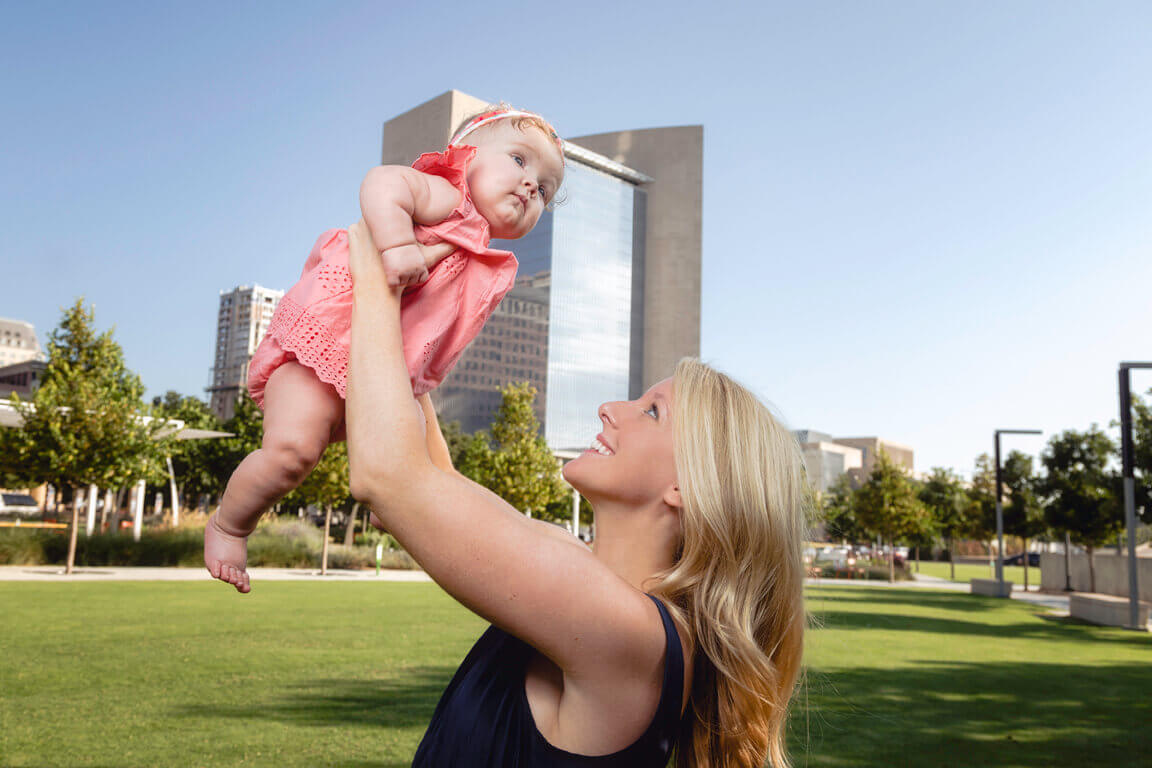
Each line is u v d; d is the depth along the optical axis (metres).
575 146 105.44
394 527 1.10
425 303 1.47
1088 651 12.95
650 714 1.16
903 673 9.80
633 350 110.12
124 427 20.64
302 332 1.37
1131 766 5.68
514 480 32.41
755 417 1.45
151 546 24.41
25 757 5.06
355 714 6.40
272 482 1.38
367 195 1.29
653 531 1.42
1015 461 36.28
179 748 5.33
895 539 39.84
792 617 1.45
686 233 111.81
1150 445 23.83
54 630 10.56
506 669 1.27
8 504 44.75
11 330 190.00
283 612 13.57
